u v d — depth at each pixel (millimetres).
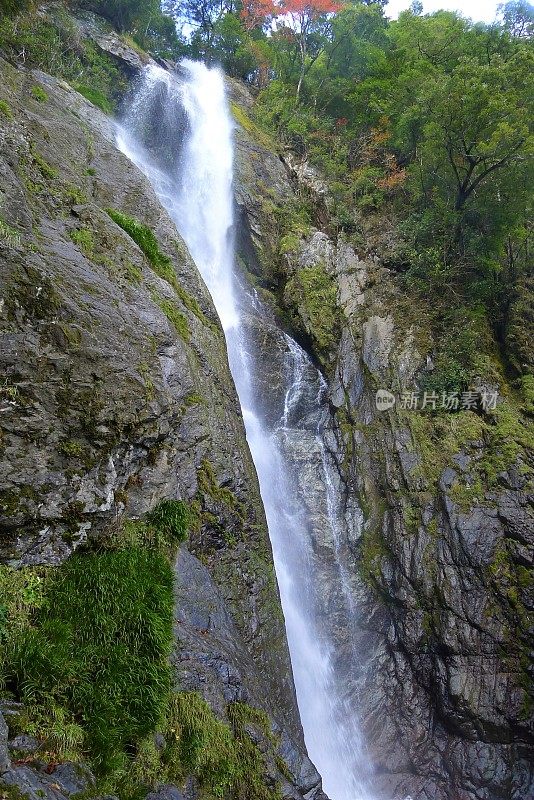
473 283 18828
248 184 23672
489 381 16766
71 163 11992
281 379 18000
